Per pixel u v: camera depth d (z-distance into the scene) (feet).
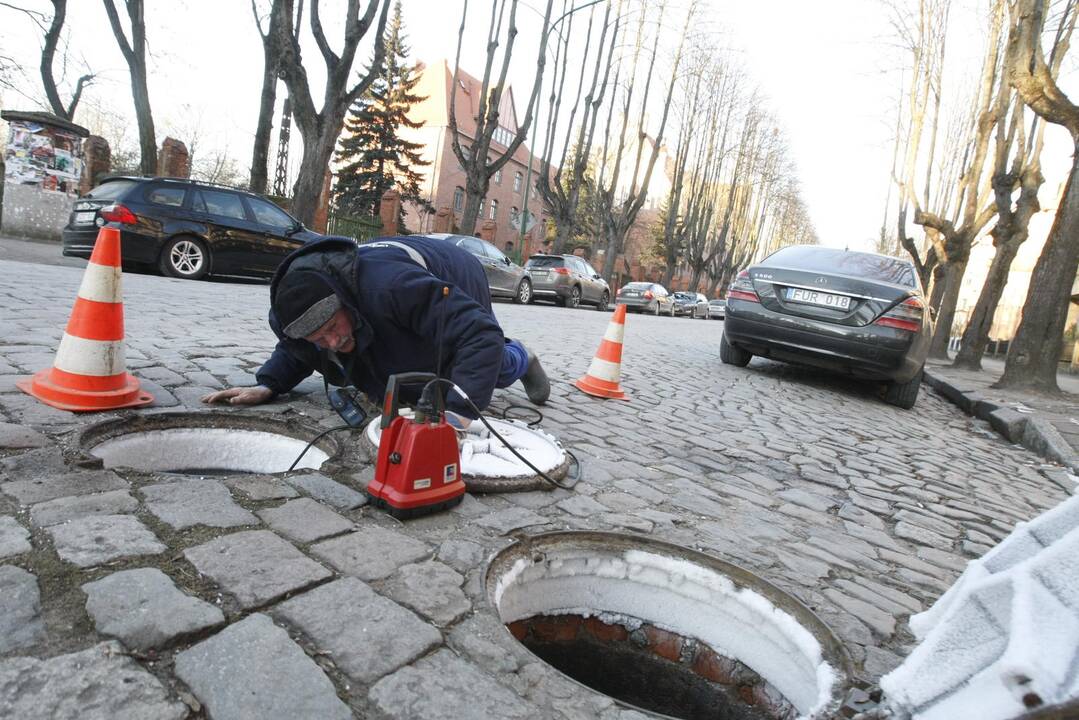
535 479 8.11
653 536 7.14
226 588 4.79
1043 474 15.67
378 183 126.72
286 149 92.27
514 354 10.69
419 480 6.58
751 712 6.23
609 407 14.56
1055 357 27.96
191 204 31.91
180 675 3.86
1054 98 25.75
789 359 22.44
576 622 6.98
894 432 17.99
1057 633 2.87
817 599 6.48
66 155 42.73
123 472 6.52
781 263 22.85
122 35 51.24
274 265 34.86
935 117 50.85
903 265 22.53
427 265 8.11
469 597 5.26
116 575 4.72
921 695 3.43
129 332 14.57
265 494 6.53
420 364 7.97
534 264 65.92
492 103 66.03
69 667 3.77
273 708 3.72
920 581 7.50
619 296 88.02
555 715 4.06
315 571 5.24
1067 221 27.50
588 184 146.92
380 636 4.54
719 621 6.57
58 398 8.16
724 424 14.94
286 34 45.80
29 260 30.22
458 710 3.95
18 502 5.63
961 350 42.91
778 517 8.94
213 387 10.57
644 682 6.77
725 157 143.74
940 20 47.55
